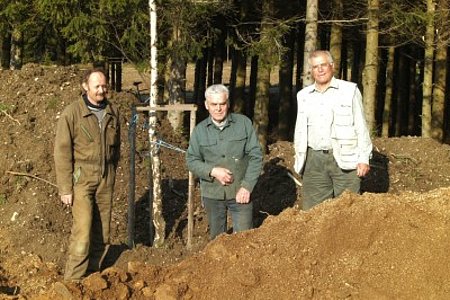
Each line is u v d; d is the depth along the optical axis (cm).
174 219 830
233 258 513
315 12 989
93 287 530
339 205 518
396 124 2136
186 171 975
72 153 593
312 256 490
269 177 885
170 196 884
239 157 602
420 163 948
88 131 591
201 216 840
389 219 491
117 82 1911
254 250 513
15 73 1067
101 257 625
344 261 478
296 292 471
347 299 458
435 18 1228
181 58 1248
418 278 458
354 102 604
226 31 1741
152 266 554
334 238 493
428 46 1298
